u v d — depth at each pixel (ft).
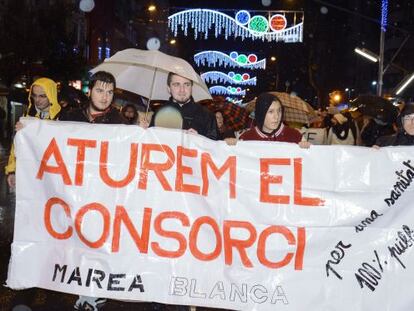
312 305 12.82
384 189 13.04
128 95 40.63
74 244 13.43
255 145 13.43
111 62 17.63
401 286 12.69
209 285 13.05
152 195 13.43
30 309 15.12
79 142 13.69
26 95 73.20
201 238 13.23
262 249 13.05
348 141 26.71
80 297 14.42
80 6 112.68
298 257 12.96
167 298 13.08
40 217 13.62
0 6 73.82
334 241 12.94
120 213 13.41
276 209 13.16
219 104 31.12
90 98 14.87
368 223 12.95
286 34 64.08
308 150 13.30
